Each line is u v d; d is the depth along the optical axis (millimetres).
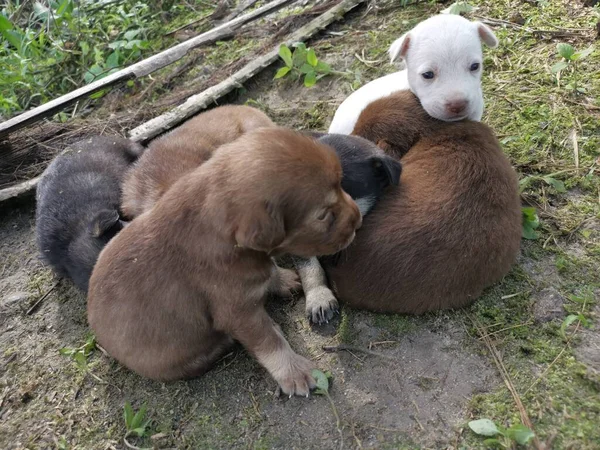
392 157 434
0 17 787
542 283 419
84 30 837
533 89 569
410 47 483
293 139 334
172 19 863
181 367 395
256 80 680
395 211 404
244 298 358
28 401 422
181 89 707
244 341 377
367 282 400
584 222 454
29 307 491
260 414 379
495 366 375
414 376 379
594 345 377
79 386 422
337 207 344
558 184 477
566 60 575
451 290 394
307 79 634
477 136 435
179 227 352
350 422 363
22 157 625
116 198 491
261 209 319
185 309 366
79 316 476
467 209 392
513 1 680
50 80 789
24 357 452
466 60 462
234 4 850
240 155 331
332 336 414
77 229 467
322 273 438
